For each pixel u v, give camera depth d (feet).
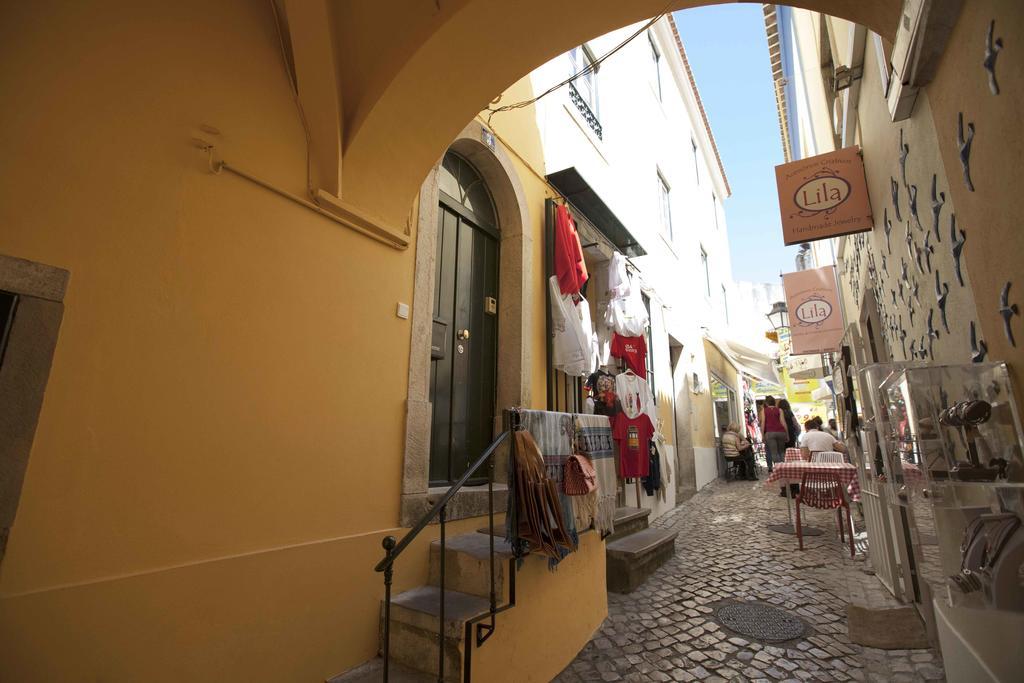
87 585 6.28
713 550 18.45
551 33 9.87
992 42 5.55
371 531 9.95
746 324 80.43
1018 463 5.90
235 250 8.33
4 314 5.97
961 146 6.75
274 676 8.02
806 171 14.49
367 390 10.32
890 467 9.15
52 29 6.61
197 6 8.20
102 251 6.81
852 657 10.09
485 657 8.34
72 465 6.33
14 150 6.16
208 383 7.78
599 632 11.72
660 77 37.99
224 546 7.73
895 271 12.12
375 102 9.64
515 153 16.84
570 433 11.85
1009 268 5.81
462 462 14.06
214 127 8.19
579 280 17.79
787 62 33.45
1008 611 5.33
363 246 10.61
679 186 39.32
